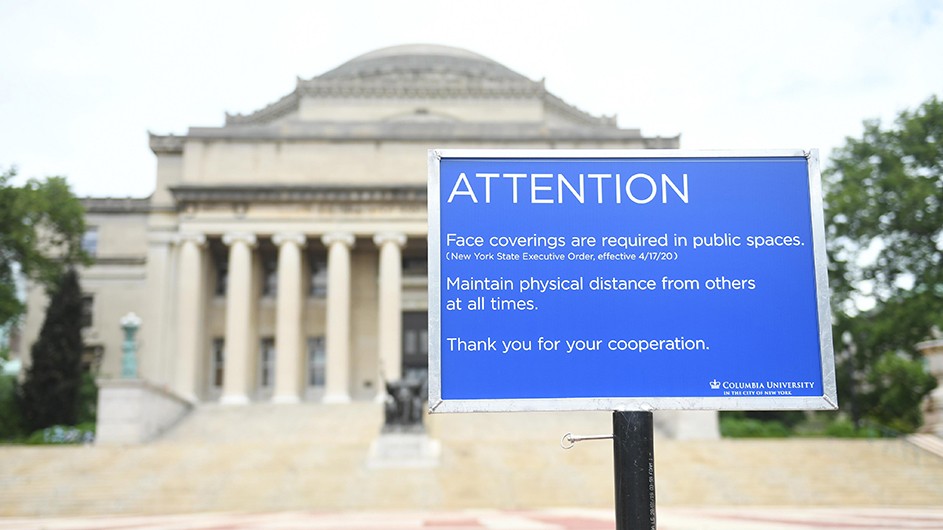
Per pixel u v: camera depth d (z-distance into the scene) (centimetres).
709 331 736
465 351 724
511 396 720
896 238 5575
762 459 3781
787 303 742
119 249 6919
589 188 748
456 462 3747
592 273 739
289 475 3547
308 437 5056
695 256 745
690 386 729
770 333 739
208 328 6481
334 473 3581
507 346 726
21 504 3222
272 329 6519
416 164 6456
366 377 6462
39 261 5838
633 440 710
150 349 6278
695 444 4050
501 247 738
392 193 6284
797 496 3316
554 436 4869
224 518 2628
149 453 3897
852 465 3662
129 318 4844
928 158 5469
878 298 5712
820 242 748
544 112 7269
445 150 744
